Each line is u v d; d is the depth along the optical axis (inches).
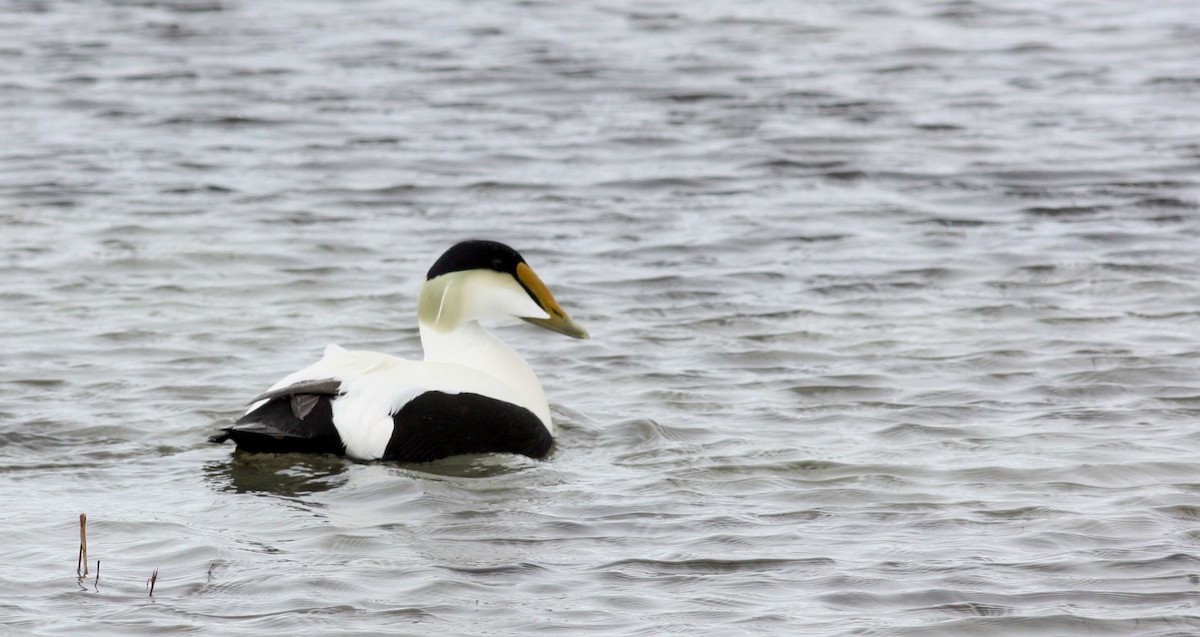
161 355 532.1
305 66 1096.8
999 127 924.6
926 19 1255.5
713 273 647.1
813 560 350.6
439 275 458.3
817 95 1010.7
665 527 373.1
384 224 726.5
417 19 1267.2
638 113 963.3
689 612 322.0
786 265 658.8
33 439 443.8
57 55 1127.6
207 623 314.8
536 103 990.4
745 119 948.0
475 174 822.5
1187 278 627.8
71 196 765.9
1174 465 415.2
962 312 586.2
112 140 892.0
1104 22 1237.7
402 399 422.6
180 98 999.6
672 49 1149.7
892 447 437.4
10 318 573.0
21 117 945.5
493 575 342.0
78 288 614.2
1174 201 762.2
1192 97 999.0
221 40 1184.2
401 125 932.6
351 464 419.2
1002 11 1285.7
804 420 466.0
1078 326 563.8
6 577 337.7
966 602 325.7
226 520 377.1
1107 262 653.9
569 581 339.0
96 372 510.9
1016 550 355.6
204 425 458.9
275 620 316.5
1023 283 626.2
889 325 570.9
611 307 600.7
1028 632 312.0
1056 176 813.9
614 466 424.2
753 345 549.3
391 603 325.7
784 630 313.0
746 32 1210.0
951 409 474.0
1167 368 510.0
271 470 415.2
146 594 329.7
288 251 674.8
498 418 427.8
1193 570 341.1
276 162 844.6
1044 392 489.7
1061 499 390.6
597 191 790.5
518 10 1300.4
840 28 1223.5
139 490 400.8
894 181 808.9
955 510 383.2
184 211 741.3
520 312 457.4
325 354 446.0
